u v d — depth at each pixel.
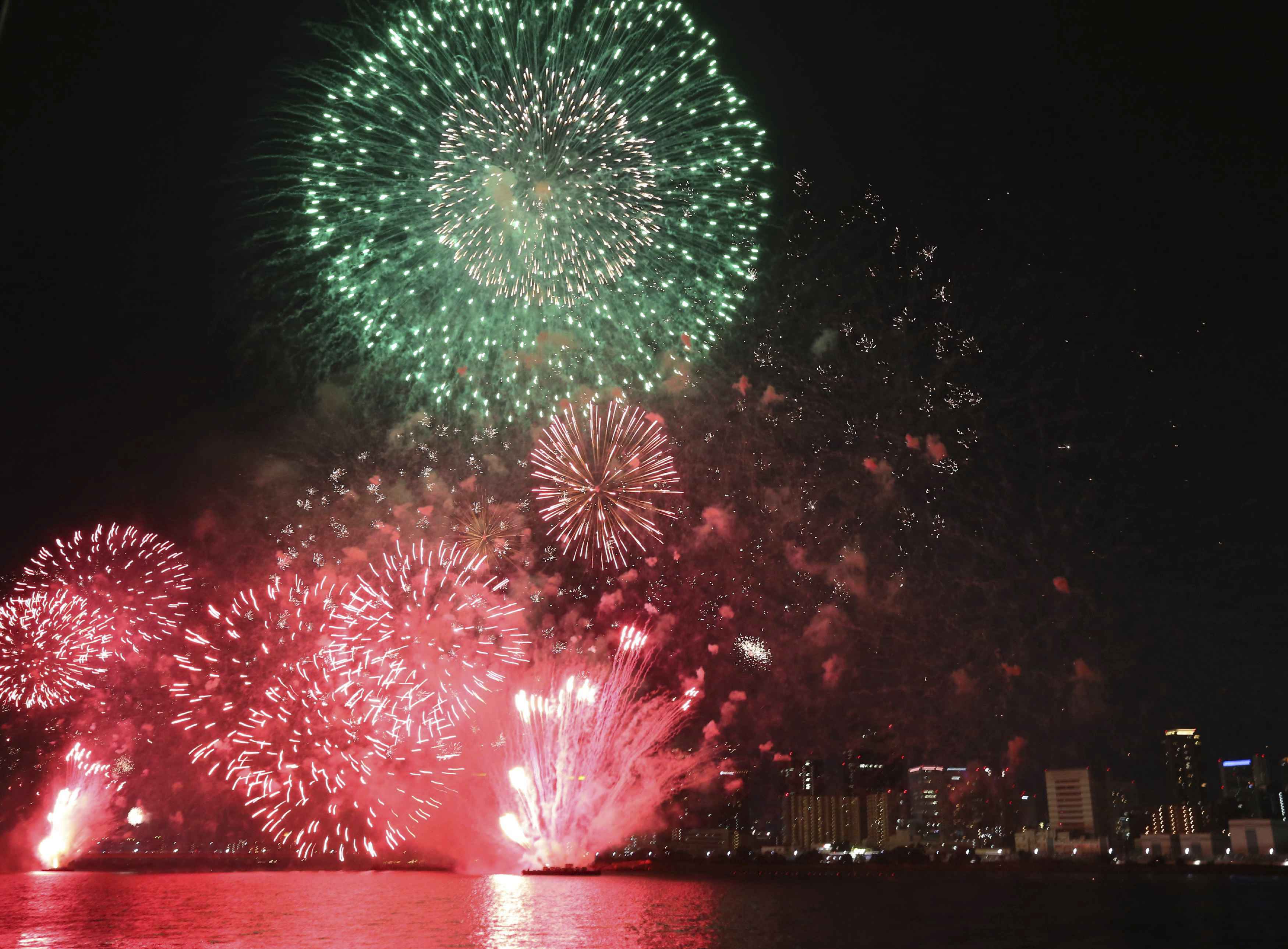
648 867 148.38
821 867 149.12
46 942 52.25
